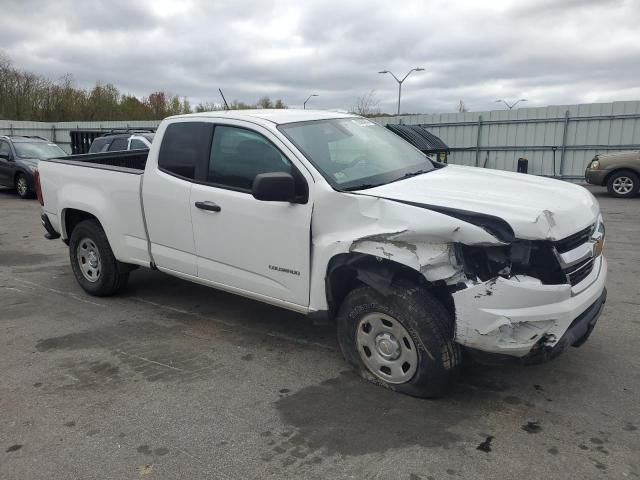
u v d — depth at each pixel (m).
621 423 3.19
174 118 4.67
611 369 3.88
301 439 3.08
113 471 2.83
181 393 3.65
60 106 46.78
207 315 5.16
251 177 4.05
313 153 3.83
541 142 19.30
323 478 2.74
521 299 2.98
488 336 3.03
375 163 4.10
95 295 5.75
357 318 3.59
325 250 3.56
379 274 3.36
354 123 4.62
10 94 45.66
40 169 6.04
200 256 4.47
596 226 3.67
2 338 4.67
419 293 3.28
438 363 3.27
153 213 4.75
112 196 5.13
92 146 13.74
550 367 3.92
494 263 3.03
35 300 5.71
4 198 15.11
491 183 3.77
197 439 3.11
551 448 2.96
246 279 4.17
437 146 15.53
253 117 4.18
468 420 3.25
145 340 4.58
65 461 2.92
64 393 3.67
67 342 4.56
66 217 5.80
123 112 50.56
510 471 2.77
